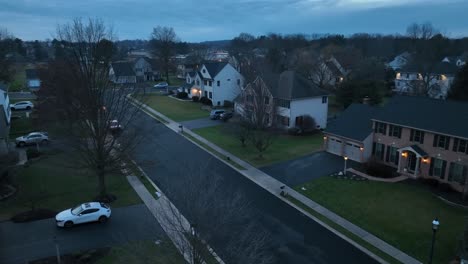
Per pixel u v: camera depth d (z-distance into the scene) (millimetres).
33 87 81062
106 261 18312
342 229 22125
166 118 55344
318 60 74062
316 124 48719
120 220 22719
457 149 28156
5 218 22797
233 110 59906
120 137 30953
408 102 33688
